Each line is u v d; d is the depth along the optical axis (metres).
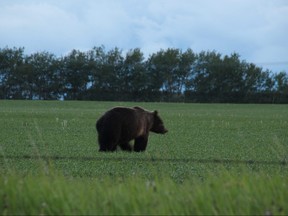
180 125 123.19
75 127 108.00
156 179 26.78
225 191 24.59
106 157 55.16
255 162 54.22
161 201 23.89
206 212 23.36
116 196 24.38
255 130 110.56
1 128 101.75
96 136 87.69
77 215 23.48
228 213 23.36
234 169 44.84
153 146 73.50
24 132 93.31
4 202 24.67
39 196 24.55
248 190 24.89
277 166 50.91
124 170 46.31
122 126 61.06
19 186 25.56
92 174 43.81
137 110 64.69
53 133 92.62
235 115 179.75
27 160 52.31
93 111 189.38
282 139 89.25
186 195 24.67
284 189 25.11
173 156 59.09
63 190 24.94
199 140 84.31
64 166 48.41
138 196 24.20
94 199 24.48
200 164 51.56
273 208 23.36
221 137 91.19
